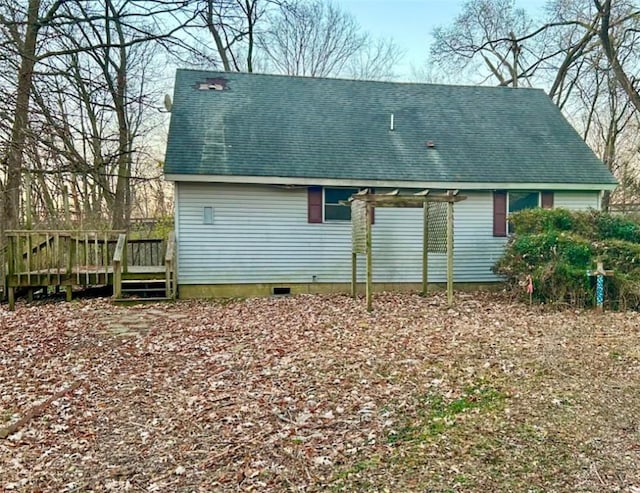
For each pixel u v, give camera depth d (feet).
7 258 33.12
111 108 38.19
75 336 24.71
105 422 14.38
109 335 24.91
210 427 13.71
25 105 33.58
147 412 15.03
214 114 41.93
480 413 13.74
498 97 50.83
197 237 37.35
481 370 17.54
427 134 43.88
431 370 17.72
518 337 22.71
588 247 32.45
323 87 48.62
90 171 39.55
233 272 38.01
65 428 13.99
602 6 51.49
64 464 11.93
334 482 10.44
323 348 21.30
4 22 34.30
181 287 37.37
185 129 39.58
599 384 15.92
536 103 50.49
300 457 11.66
